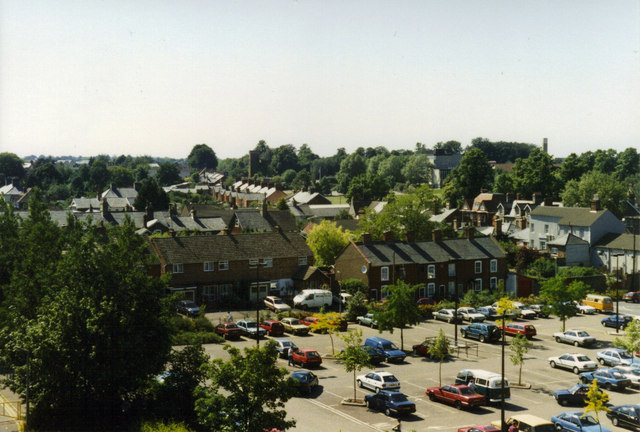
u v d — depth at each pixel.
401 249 82.50
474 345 59.53
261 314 70.31
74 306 35.09
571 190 134.38
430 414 40.06
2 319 41.12
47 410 35.19
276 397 30.52
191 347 37.78
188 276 76.31
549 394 44.69
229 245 80.69
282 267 82.38
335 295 80.25
